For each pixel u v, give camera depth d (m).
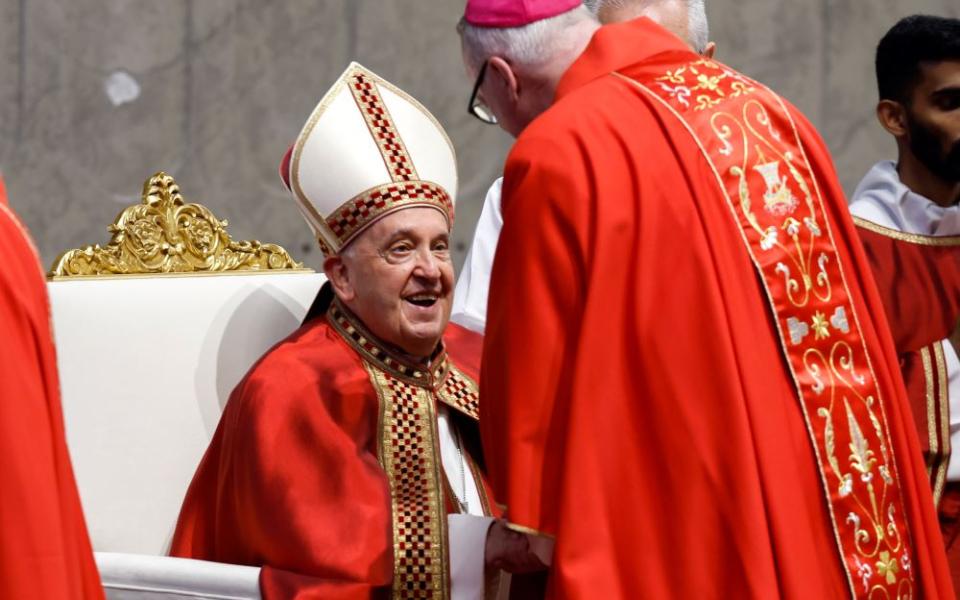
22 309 5.86
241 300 10.01
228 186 17.03
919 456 7.32
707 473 6.55
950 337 9.86
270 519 8.30
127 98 16.83
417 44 17.38
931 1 18.11
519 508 6.68
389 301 8.75
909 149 10.01
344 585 8.04
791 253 6.94
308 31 17.16
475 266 11.25
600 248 6.65
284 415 8.50
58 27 16.70
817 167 7.28
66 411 9.55
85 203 16.80
